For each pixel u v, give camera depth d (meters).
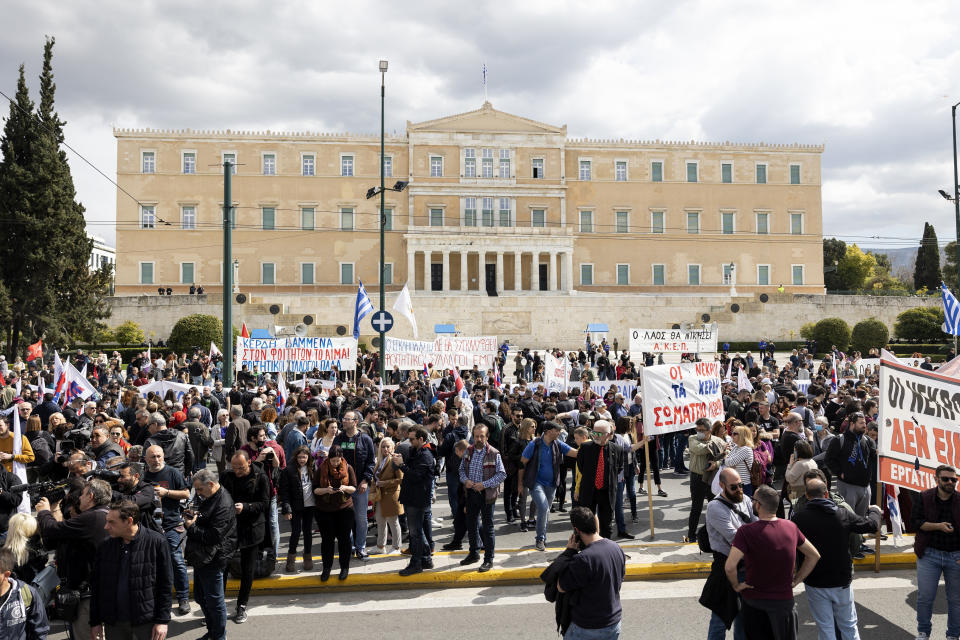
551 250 76.38
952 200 36.94
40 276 46.66
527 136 79.88
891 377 10.59
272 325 60.66
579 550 7.27
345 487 11.02
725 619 8.19
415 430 11.57
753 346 62.81
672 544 12.90
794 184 83.50
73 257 48.88
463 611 10.20
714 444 12.87
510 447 14.72
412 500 11.38
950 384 10.50
